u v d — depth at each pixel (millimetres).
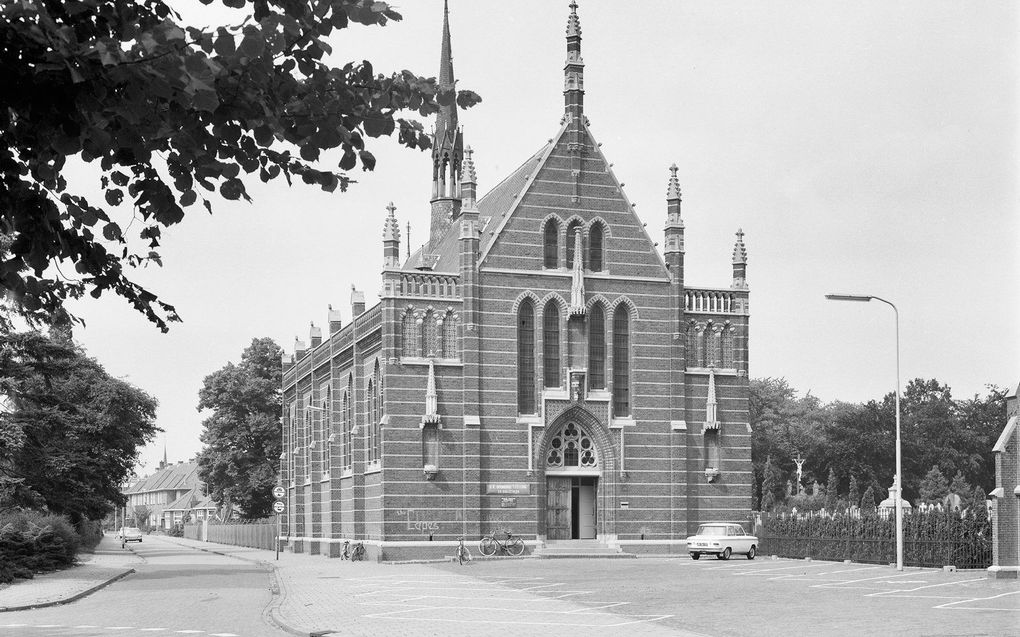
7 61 6371
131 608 34312
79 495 72438
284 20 6770
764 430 140750
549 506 63000
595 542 62688
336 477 73250
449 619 27938
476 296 61750
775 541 60750
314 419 81188
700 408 65312
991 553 47219
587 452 63688
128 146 7086
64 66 6324
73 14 6559
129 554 88375
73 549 63688
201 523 152750
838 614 28125
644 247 65000
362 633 24594
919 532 49312
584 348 63344
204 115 7117
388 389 60281
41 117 6645
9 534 52719
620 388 64250
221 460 110000
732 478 65250
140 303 8477
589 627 25672
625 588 37969
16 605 35281
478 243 62375
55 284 8359
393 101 7883
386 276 60875
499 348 62000
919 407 137750
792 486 134500
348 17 7145
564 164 64062
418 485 60250
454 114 84312
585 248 63969
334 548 72125
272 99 7227
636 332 64438
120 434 79625
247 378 111625
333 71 7520
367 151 7898
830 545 55688
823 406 158625
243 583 47125
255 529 103625
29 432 52781
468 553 58500
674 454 64188
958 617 27016
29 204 7359
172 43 6395
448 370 61250
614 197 64625
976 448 131000
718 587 37875
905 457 128375
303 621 27750
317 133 7504
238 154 7582
